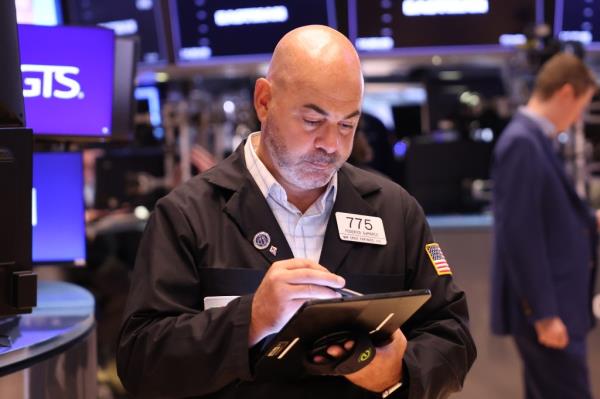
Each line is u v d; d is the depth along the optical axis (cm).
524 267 337
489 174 462
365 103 555
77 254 257
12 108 205
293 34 186
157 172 446
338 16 429
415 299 173
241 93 485
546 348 346
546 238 345
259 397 187
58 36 252
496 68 498
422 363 185
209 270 189
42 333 221
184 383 180
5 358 204
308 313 163
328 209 198
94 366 248
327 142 180
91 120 258
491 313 360
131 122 268
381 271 196
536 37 420
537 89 351
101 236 451
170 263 188
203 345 176
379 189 204
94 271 453
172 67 441
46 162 254
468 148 459
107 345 448
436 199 462
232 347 175
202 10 434
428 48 436
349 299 165
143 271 191
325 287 171
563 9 431
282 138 183
